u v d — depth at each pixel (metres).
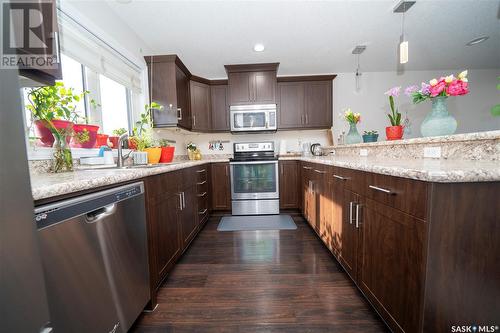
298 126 3.56
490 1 1.96
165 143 2.43
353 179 1.33
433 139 1.37
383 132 3.81
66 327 0.71
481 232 0.73
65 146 1.25
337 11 2.03
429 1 1.95
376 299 1.09
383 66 3.49
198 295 1.39
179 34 2.34
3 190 0.46
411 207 0.81
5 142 0.47
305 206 2.79
